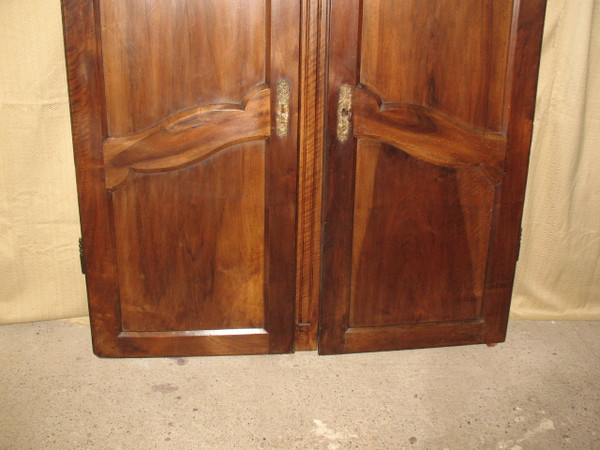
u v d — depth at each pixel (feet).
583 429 4.80
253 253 5.38
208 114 4.90
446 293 5.76
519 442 4.62
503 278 5.80
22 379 5.28
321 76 4.93
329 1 4.73
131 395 5.10
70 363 5.57
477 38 5.06
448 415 4.94
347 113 4.99
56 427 4.65
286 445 4.53
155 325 5.51
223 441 4.55
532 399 5.19
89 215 5.11
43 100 5.69
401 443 4.58
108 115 4.89
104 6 4.62
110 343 5.49
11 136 5.72
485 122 5.31
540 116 6.12
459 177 5.41
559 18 5.80
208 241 5.30
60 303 6.30
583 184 6.32
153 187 5.10
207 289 5.45
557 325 6.59
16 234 6.02
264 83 4.92
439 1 4.90
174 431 4.65
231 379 5.38
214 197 5.17
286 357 5.77
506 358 5.87
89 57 4.69
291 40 4.77
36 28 5.50
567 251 6.52
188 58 4.80
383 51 4.94
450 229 5.55
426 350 5.99
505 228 5.63
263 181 5.18
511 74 5.17
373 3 4.81
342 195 5.22
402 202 5.36
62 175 5.95
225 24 4.76
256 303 5.55
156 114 4.91
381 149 5.18
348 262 5.43
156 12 4.67
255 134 4.99
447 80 5.11
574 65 5.89
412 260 5.57
